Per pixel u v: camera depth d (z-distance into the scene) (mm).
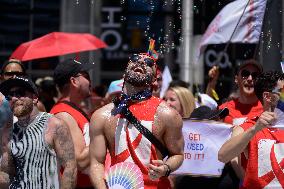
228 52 21422
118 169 9023
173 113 9164
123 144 9125
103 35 31656
